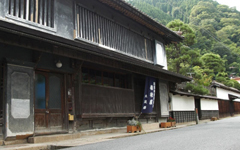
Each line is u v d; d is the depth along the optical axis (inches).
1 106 323.0
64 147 314.5
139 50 645.9
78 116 430.9
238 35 2736.2
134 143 305.6
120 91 543.5
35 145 310.5
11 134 318.3
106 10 533.0
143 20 599.8
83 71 486.6
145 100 612.1
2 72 331.9
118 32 569.0
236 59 2711.6
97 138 401.1
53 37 315.6
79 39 446.9
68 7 443.8
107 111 494.6
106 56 419.5
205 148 234.4
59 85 423.5
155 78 667.4
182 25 1203.9
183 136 367.2
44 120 387.5
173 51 1157.7
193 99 1032.8
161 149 239.8
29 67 355.3
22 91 340.5
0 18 325.1
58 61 403.9
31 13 371.9
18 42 299.0
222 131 428.1
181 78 768.9
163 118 732.0
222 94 1508.4
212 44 2598.4
